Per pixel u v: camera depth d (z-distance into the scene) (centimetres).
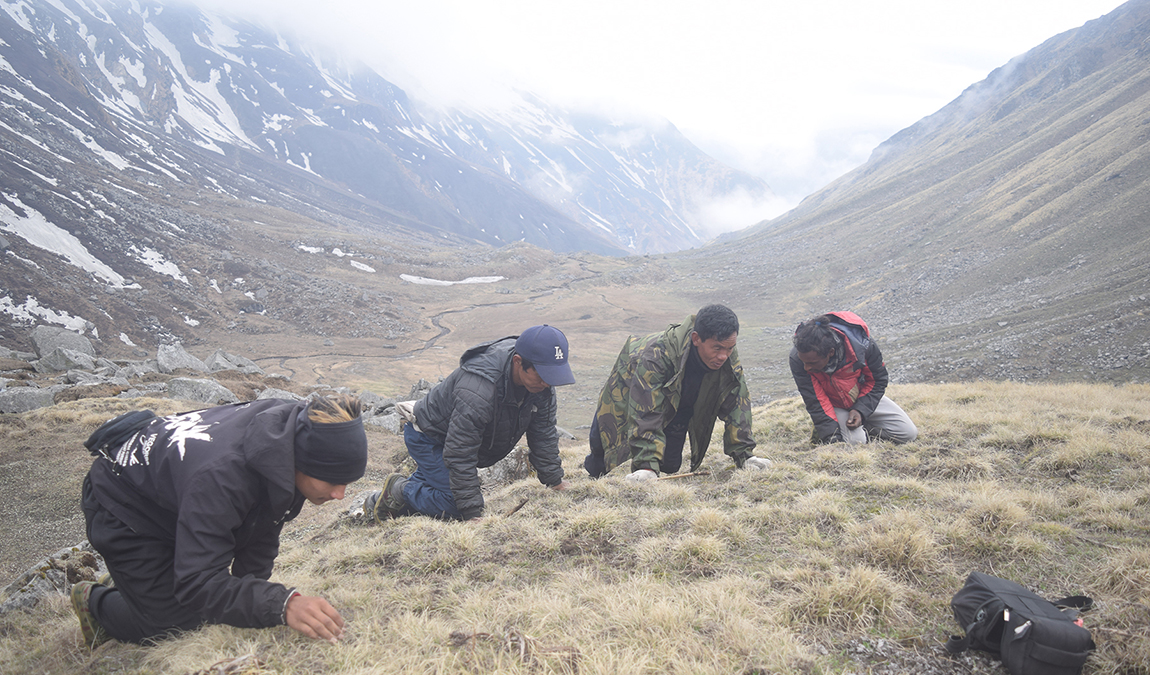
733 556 383
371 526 584
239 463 256
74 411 1499
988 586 267
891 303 11888
